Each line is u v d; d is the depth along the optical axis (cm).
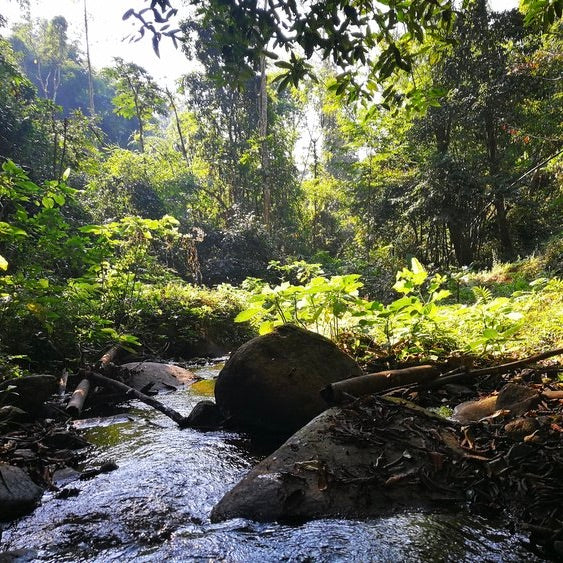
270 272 1700
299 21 201
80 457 304
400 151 1934
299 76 212
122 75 2309
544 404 291
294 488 224
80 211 1073
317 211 2769
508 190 1527
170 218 710
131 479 266
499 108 1452
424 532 196
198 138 2473
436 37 260
